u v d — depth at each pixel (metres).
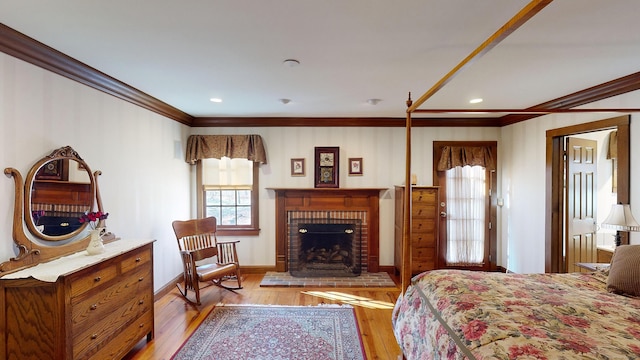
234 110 4.05
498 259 4.65
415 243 4.27
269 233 4.68
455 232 4.64
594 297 1.76
